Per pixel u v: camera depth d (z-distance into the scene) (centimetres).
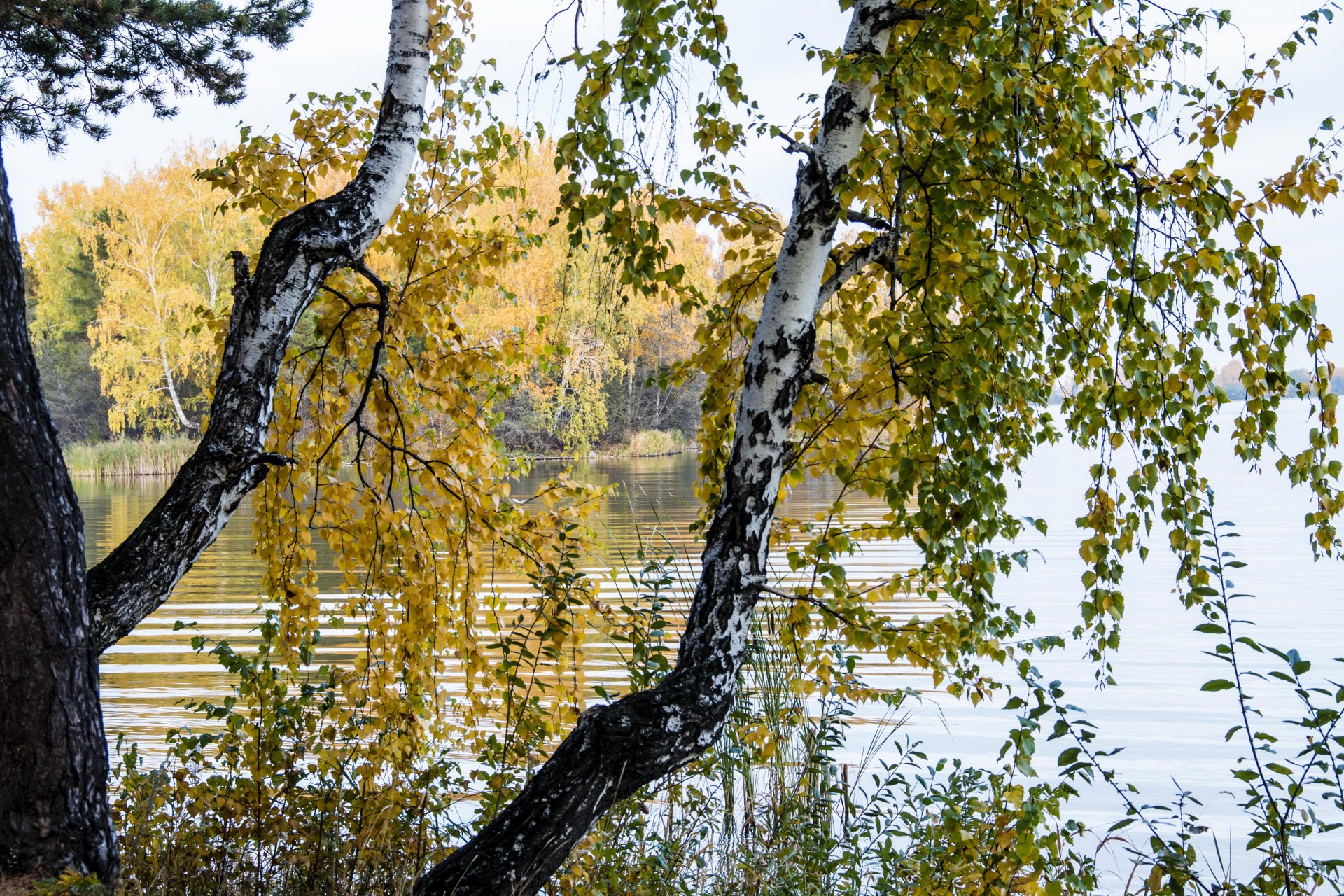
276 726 405
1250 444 330
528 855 296
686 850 421
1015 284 328
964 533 316
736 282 395
